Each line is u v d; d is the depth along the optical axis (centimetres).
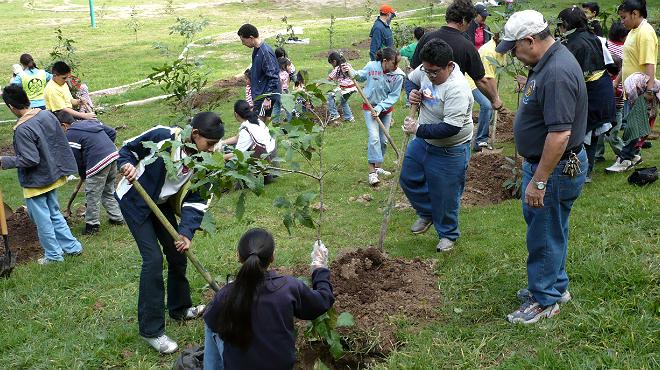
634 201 691
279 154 1098
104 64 2312
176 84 825
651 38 795
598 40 727
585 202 718
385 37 1473
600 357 462
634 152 802
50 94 1091
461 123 600
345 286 582
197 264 507
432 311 551
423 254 662
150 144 471
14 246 830
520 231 680
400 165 625
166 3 4184
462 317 540
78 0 4525
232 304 373
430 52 588
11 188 1148
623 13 811
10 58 2614
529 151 489
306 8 3703
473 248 654
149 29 3212
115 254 759
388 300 565
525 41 468
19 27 3506
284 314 384
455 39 693
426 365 482
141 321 543
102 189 827
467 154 639
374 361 511
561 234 502
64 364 536
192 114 823
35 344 570
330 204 852
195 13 3725
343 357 523
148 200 491
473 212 758
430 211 675
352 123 1280
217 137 511
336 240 734
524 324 511
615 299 522
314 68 1844
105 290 666
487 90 723
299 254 702
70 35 3134
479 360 484
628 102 846
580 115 471
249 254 383
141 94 1780
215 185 476
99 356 544
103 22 3534
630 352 463
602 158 861
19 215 935
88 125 815
